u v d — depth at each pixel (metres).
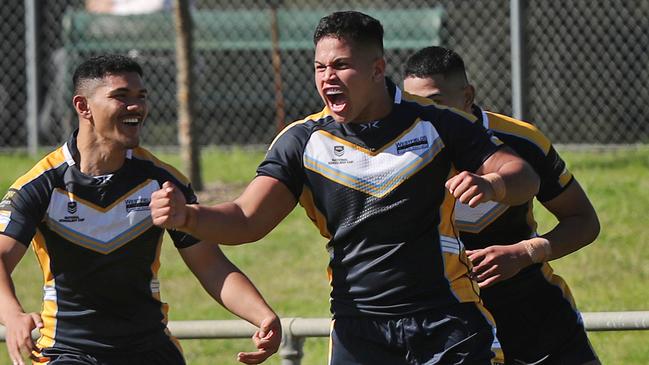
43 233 16.44
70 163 16.42
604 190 33.59
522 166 14.05
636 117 40.31
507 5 41.00
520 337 17.22
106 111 16.17
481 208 16.58
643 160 36.62
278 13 43.75
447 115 14.70
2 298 15.39
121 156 16.52
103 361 16.53
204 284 16.50
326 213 14.73
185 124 35.25
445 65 17.30
